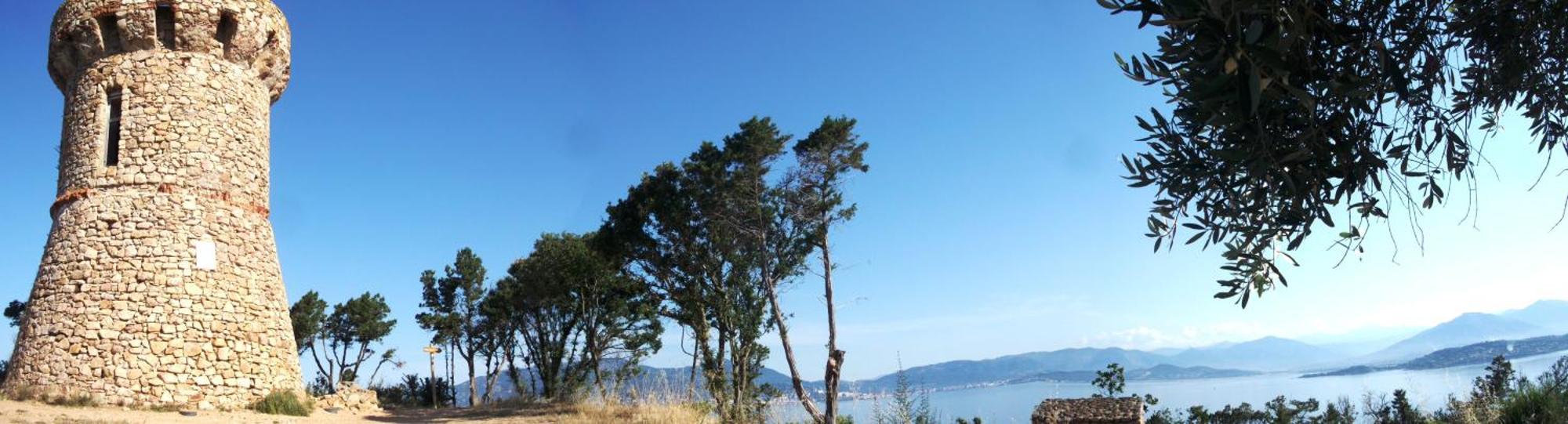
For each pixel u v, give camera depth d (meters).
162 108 21.33
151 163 20.94
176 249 20.47
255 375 20.94
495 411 28.08
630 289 33.75
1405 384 15.45
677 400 23.23
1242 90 3.18
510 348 48.41
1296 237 4.08
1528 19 4.05
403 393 51.47
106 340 19.38
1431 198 4.38
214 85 22.08
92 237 20.23
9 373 19.91
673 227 28.27
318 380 52.19
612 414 23.91
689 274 28.62
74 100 21.83
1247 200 4.02
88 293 19.75
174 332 19.83
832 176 26.72
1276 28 3.16
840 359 23.44
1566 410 10.23
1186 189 4.11
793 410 22.39
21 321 20.53
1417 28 3.96
